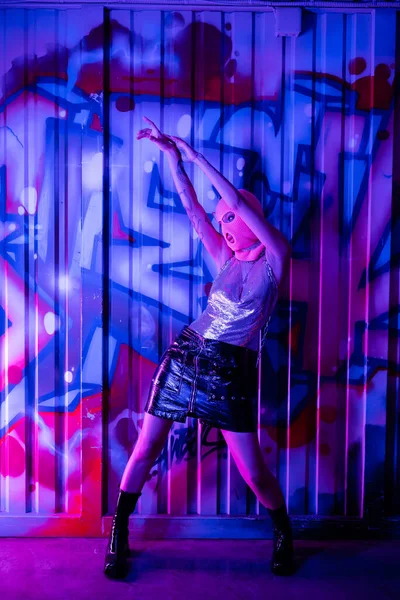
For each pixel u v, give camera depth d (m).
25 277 2.69
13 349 2.69
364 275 2.71
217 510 2.73
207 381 2.23
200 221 2.46
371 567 2.44
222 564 2.45
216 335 2.26
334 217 2.69
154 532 2.68
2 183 2.67
